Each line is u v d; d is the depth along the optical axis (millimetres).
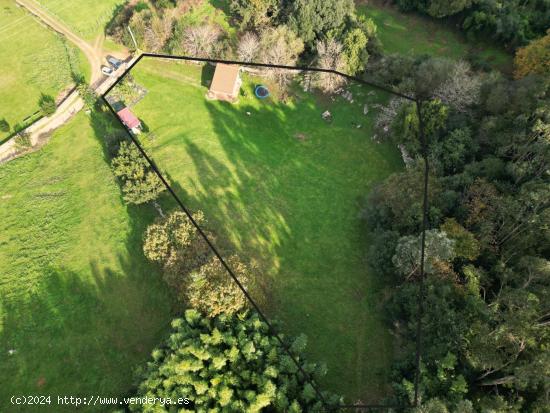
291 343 46188
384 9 94625
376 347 49500
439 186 54844
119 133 66688
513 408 37500
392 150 68812
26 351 50938
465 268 46750
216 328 45125
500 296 43062
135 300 54500
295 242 59312
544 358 33906
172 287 51719
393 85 73875
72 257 58750
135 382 45875
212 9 91688
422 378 41406
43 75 81750
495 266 47281
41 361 50219
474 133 62125
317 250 58406
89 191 65562
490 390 42094
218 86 75438
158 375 43500
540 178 50781
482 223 49812
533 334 37438
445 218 51719
